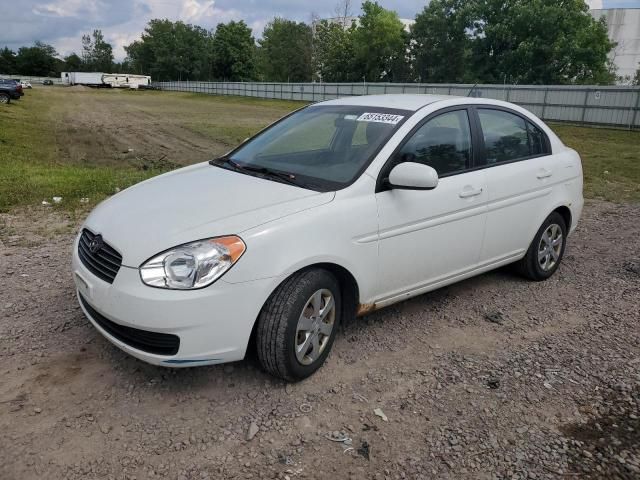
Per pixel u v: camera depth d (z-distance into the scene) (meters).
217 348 2.94
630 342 3.97
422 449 2.79
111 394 3.13
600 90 27.08
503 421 3.02
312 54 80.38
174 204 3.31
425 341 3.89
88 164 13.77
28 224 6.49
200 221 3.04
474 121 4.29
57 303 4.25
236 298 2.90
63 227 6.39
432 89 36.56
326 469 2.63
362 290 3.52
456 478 2.60
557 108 29.31
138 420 2.92
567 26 45.88
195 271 2.83
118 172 10.30
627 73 64.31
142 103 49.22
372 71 63.12
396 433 2.90
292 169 3.80
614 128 26.55
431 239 3.87
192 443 2.77
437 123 4.01
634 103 25.83
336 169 3.65
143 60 117.69
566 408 3.15
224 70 100.25
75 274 3.33
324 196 3.35
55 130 22.34
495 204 4.31
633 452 2.80
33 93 57.00
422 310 4.40
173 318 2.81
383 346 3.79
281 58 82.88
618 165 14.14
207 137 21.14
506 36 47.53
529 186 4.60
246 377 3.34
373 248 3.49
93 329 3.85
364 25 61.69
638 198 9.49
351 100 4.50
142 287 2.84
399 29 60.59
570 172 5.09
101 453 2.68
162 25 111.94
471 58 50.50
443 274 4.10
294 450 2.75
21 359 3.44
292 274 3.11
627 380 3.46
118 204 3.52
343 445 2.80
